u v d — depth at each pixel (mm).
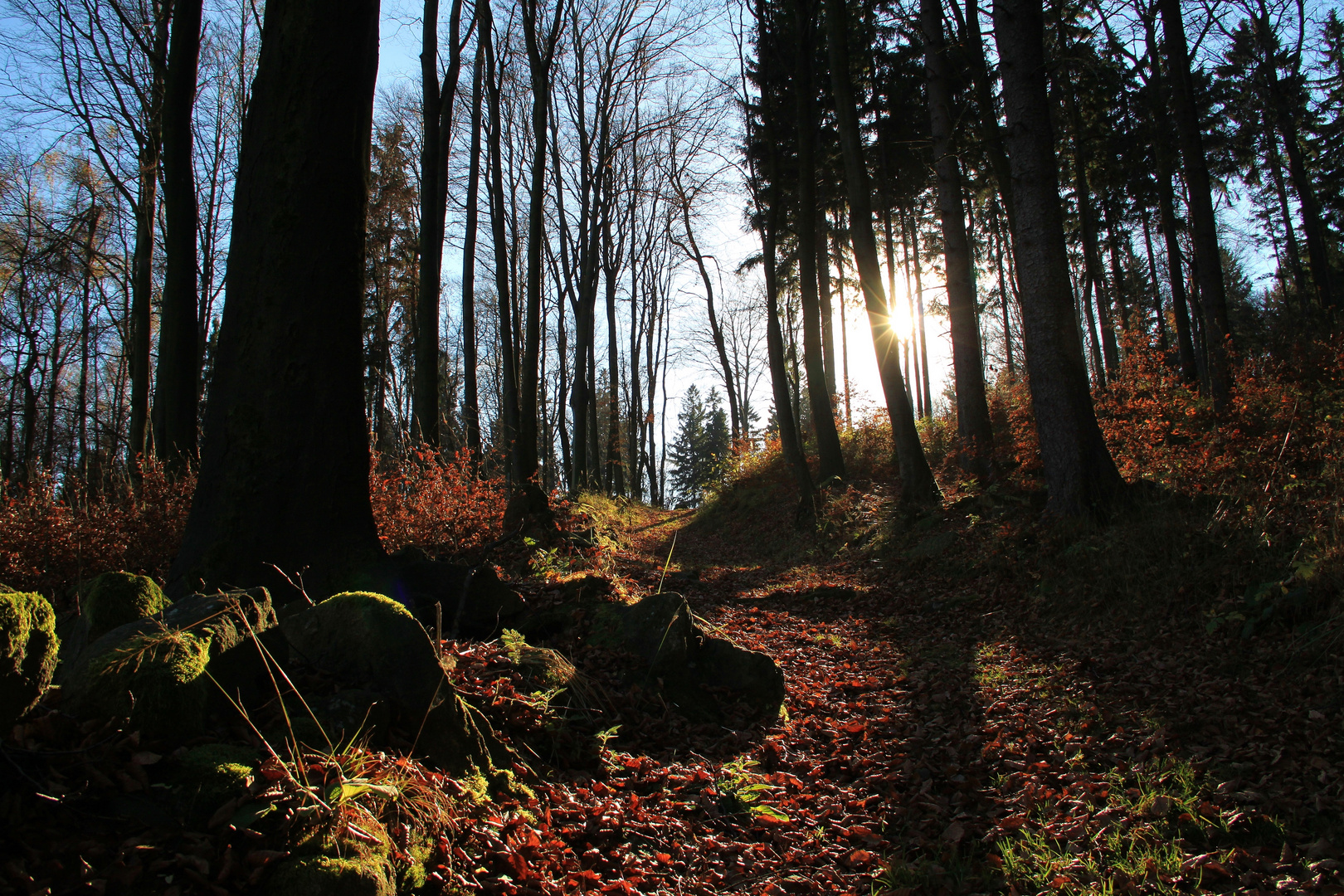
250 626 3512
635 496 37906
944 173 15195
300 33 5426
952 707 5914
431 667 3727
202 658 3105
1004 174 14656
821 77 19688
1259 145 22953
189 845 2406
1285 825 3555
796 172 22188
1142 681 5758
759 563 15234
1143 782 4168
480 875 2936
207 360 22594
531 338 17203
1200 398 12930
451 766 3535
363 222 5738
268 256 5395
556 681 4695
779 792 4367
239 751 2887
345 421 5531
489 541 10789
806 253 17656
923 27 14977
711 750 4840
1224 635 6199
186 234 9766
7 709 2502
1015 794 4258
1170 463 10375
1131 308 28141
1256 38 17469
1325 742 4309
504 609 5973
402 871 2688
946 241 15281
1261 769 4160
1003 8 9789
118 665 2885
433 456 11016
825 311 26469
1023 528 9742
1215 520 7566
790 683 6621
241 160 5598
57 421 31172
